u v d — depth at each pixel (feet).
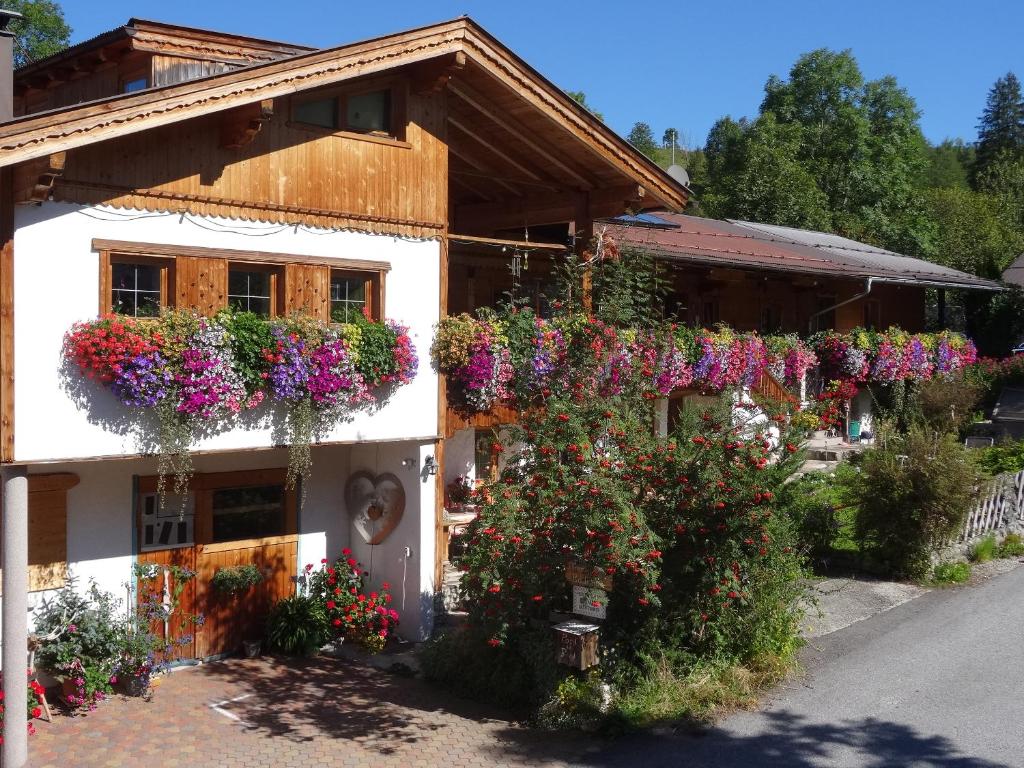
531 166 49.21
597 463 30.89
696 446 32.78
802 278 73.67
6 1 81.71
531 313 44.04
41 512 34.73
